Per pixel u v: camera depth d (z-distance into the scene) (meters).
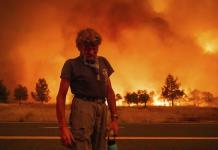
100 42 3.37
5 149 7.50
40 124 13.20
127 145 7.98
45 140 8.76
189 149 7.52
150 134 10.00
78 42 3.35
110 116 3.55
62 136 3.27
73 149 3.32
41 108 18.03
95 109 3.37
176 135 9.80
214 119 16.16
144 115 16.44
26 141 8.59
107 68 3.54
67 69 3.38
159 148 7.63
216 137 9.39
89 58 3.38
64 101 3.36
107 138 3.44
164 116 16.42
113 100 3.56
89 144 3.33
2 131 10.68
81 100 3.37
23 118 16.14
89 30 3.36
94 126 3.39
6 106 18.41
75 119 3.34
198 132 10.55
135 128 11.76
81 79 3.36
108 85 3.52
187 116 16.50
